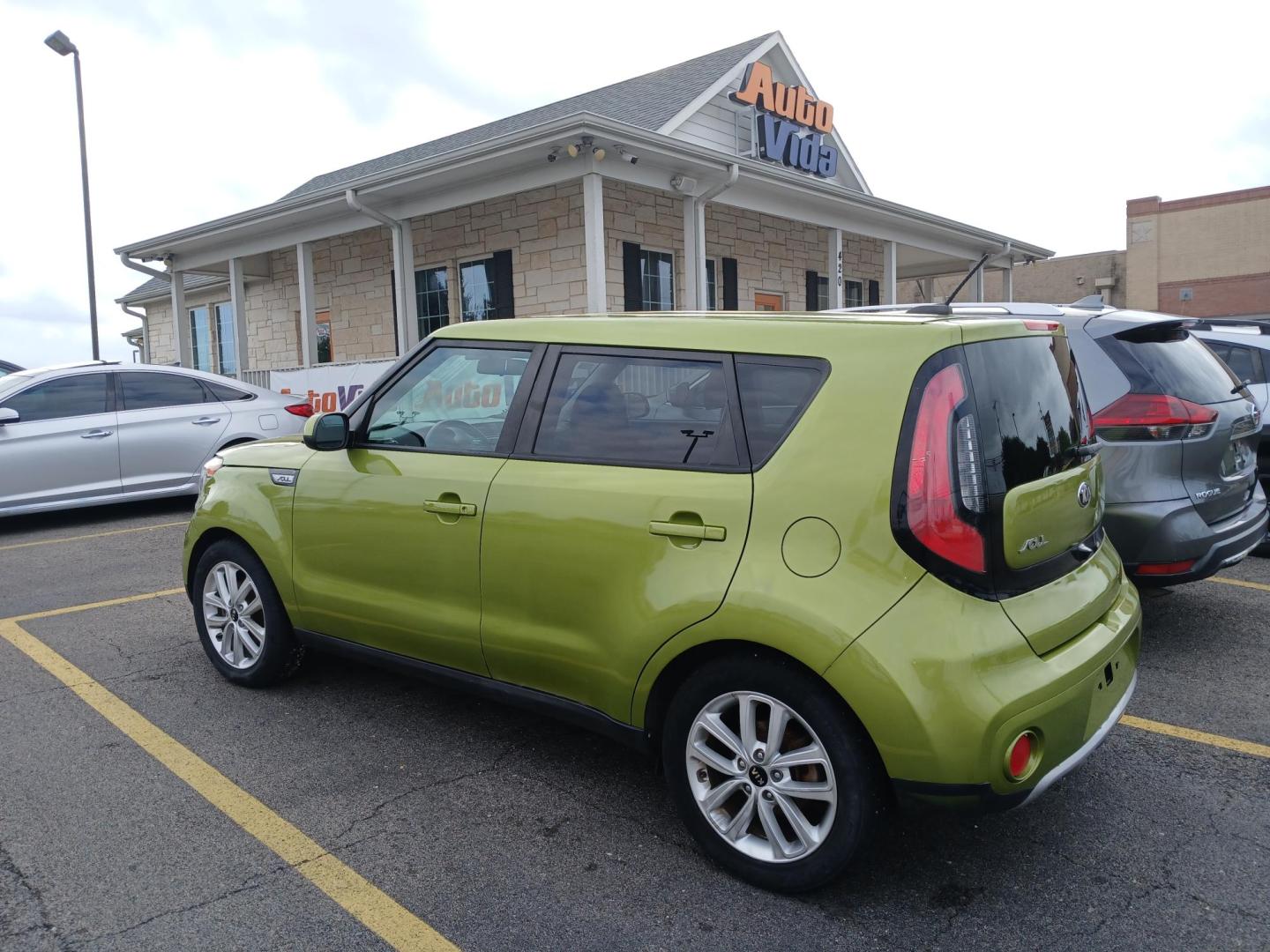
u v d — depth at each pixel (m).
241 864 2.93
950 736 2.36
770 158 14.34
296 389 13.48
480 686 3.42
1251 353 7.03
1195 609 5.37
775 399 2.77
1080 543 2.94
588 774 3.54
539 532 3.11
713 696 2.75
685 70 15.62
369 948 2.52
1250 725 3.82
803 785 2.62
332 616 3.88
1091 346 4.54
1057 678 2.52
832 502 2.56
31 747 3.80
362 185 11.24
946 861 2.90
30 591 6.38
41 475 8.50
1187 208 37.81
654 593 2.81
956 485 2.46
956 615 2.42
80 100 18.70
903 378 2.57
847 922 2.60
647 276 13.23
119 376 9.15
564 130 9.40
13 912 2.67
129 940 2.55
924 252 17.52
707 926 2.59
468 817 3.21
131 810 3.27
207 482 4.47
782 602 2.55
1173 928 2.54
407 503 3.52
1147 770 3.47
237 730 3.95
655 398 3.01
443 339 3.67
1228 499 4.54
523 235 12.97
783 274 15.88
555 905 2.70
